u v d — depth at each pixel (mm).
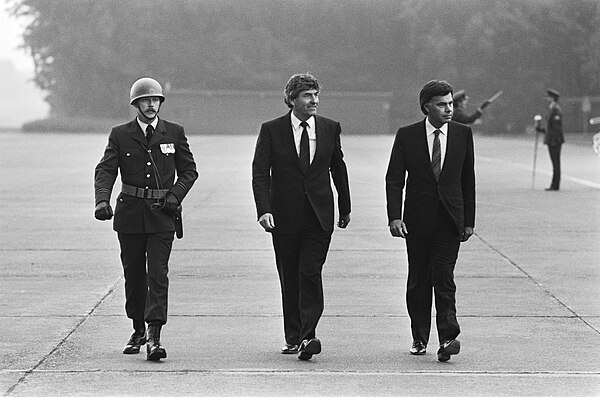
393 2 154875
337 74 167375
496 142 143250
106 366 20234
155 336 20578
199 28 180750
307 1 165000
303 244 20891
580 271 31906
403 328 23922
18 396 18078
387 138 157125
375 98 166375
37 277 30750
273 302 26922
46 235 40312
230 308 26094
